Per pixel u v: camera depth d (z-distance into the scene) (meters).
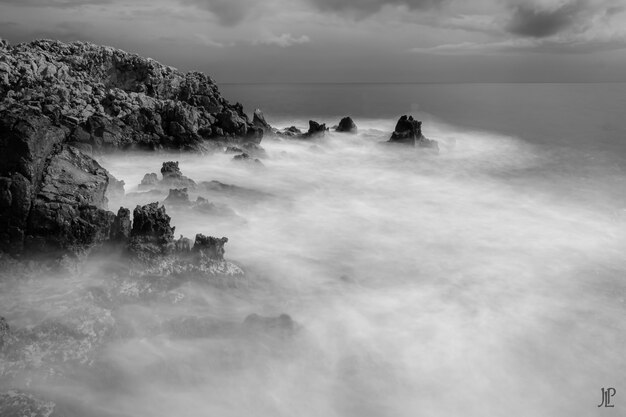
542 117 83.25
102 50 51.62
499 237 27.98
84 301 16.92
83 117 40.44
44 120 21.36
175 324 16.20
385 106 107.81
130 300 17.28
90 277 18.59
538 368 16.08
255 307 18.55
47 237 18.72
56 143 22.27
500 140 62.06
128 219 20.16
